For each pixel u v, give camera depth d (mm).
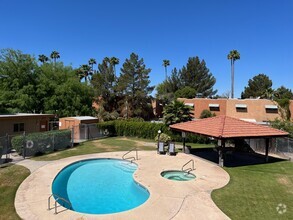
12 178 15883
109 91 58344
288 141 23484
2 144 22844
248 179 16547
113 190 15250
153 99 64312
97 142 31859
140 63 57844
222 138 19031
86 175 18359
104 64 58281
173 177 17625
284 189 14672
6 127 25312
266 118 46281
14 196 12977
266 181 16156
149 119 63031
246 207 12000
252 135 20047
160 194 13516
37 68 43750
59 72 47438
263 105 46688
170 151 24250
